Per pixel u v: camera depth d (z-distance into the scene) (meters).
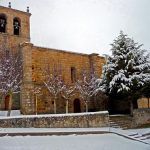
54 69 36.28
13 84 31.11
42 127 22.39
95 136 20.08
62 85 35.72
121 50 30.34
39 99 33.88
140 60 30.11
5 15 39.97
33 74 34.19
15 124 22.25
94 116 24.45
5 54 36.06
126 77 29.14
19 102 34.53
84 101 36.91
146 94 30.20
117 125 25.64
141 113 28.83
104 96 36.03
